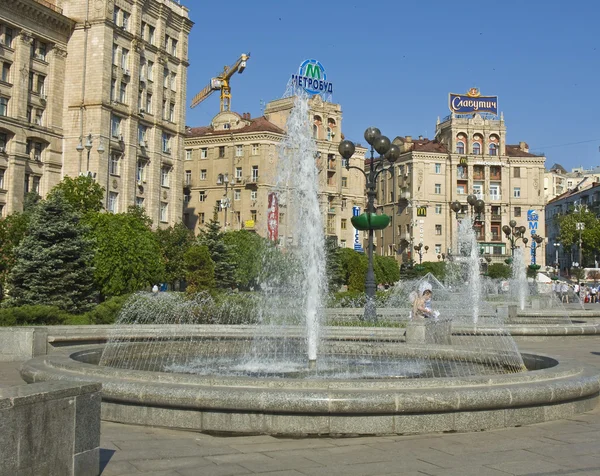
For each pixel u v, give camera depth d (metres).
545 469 5.93
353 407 7.04
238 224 75.44
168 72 63.34
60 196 29.11
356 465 6.01
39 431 4.71
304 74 76.31
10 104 50.62
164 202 62.84
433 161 89.44
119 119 57.03
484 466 6.01
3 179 50.19
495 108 92.00
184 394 7.25
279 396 7.07
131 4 58.03
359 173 82.94
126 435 7.11
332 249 50.69
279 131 76.19
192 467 5.88
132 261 33.44
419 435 7.21
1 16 49.38
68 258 28.52
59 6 56.12
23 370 9.10
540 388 7.80
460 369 11.59
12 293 27.94
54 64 54.56
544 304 36.94
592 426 7.72
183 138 65.31
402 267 62.28
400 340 15.19
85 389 5.22
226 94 99.06
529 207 91.00
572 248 100.38
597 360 14.38
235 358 13.58
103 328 15.90
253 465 5.97
